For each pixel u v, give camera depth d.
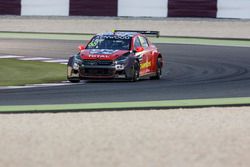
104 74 60.91
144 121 40.06
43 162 29.27
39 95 52.12
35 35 104.00
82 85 58.91
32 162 29.30
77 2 111.12
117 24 108.69
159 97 51.09
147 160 29.62
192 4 106.94
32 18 116.56
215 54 85.81
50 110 44.12
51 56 83.25
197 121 40.16
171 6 107.75
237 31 105.25
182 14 107.44
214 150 31.86
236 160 29.78
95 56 61.22
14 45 93.75
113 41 64.44
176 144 33.19
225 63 77.50
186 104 47.38
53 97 51.00
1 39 100.00
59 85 58.69
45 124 38.94
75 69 61.06
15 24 113.31
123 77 61.12
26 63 75.81
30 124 38.94
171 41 98.19
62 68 71.94
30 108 45.38
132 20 111.38
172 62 78.94
